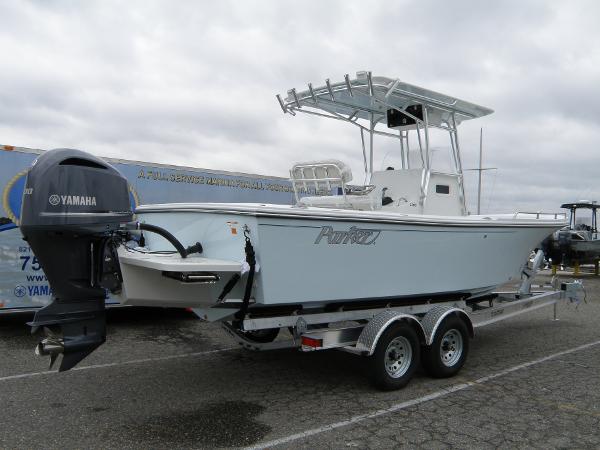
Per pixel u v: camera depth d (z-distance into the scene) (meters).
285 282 4.39
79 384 5.09
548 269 20.58
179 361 6.06
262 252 4.20
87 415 4.26
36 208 3.73
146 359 6.13
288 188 10.38
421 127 6.80
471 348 6.95
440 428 4.09
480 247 6.14
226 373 5.59
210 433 3.93
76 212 3.84
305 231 4.41
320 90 6.21
